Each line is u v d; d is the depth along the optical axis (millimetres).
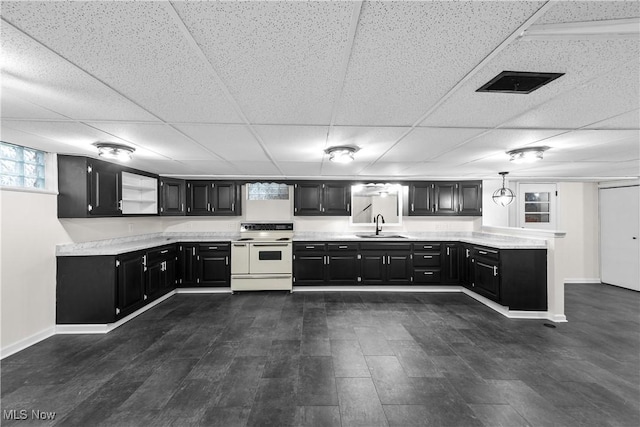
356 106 1672
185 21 908
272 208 5215
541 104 1636
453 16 891
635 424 1769
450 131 2174
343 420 1790
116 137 2363
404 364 2459
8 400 1977
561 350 2727
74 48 1059
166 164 3672
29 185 2898
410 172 4363
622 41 1006
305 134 2256
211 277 4750
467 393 2064
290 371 2342
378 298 4430
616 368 2406
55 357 2576
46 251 3008
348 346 2789
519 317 3621
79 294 3133
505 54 1111
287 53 1104
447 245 4824
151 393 2053
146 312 3785
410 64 1191
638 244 4922
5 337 2604
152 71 1246
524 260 3660
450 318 3570
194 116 1840
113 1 808
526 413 1861
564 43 1026
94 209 3262
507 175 4680
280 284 4773
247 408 1898
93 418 1802
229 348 2748
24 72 1247
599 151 2859
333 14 881
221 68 1224
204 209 4977
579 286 5219
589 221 5484
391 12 873
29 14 859
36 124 2012
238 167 3900
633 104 1625
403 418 1811
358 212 5383
